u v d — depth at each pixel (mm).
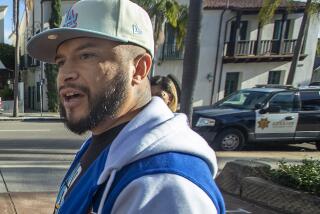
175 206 937
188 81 5461
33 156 8047
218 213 1022
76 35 1140
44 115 19047
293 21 23719
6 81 28109
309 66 24609
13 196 5023
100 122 1183
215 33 22734
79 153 1449
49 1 21516
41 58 1354
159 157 1021
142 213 944
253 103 9484
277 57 23719
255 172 5250
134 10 1186
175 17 19828
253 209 4723
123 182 1015
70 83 1169
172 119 1147
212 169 1112
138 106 1227
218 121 8828
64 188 1358
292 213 4418
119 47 1160
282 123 9469
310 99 9875
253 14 23031
